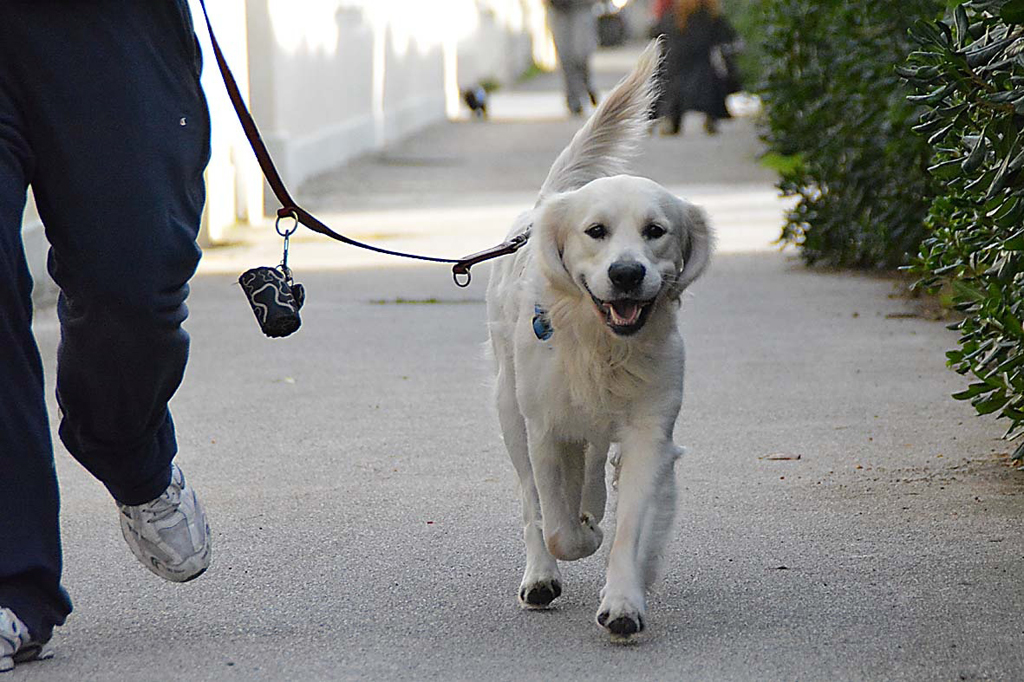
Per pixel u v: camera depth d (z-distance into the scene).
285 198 5.51
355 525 6.23
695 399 8.73
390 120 30.23
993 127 5.38
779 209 18.80
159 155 4.41
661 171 23.36
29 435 4.45
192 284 13.70
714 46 29.91
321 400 8.92
